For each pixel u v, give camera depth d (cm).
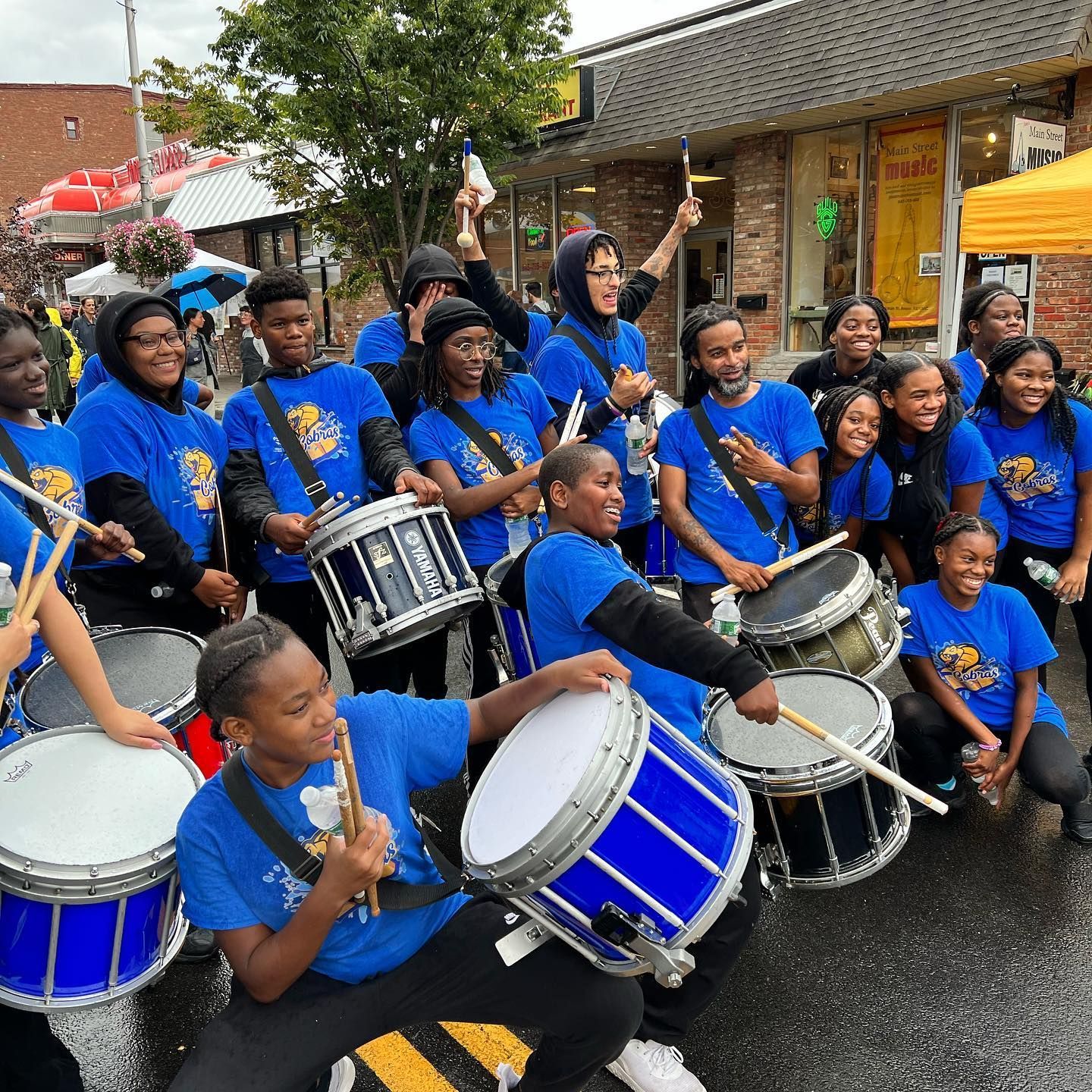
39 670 281
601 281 438
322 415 376
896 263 1119
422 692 420
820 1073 267
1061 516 431
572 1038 221
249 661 187
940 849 370
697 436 385
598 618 229
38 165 4331
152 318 342
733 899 210
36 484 310
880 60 997
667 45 1236
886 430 423
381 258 1186
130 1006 303
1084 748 437
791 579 365
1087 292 925
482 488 358
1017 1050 272
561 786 198
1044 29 860
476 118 1117
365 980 215
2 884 197
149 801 223
